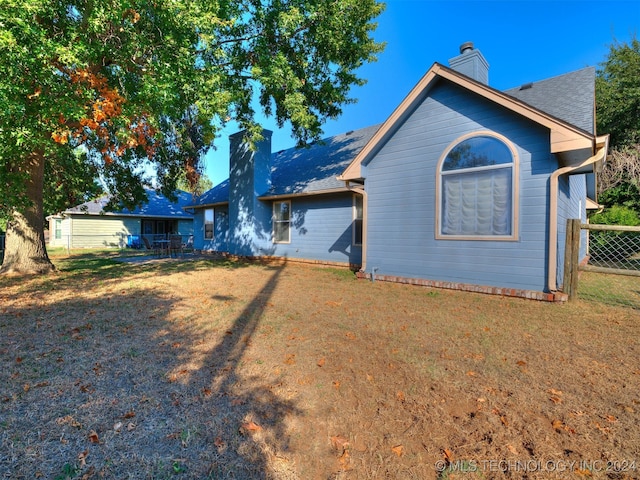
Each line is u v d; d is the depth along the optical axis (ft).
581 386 9.10
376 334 13.29
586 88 22.56
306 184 37.76
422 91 22.34
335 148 44.57
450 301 18.89
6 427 7.04
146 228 80.69
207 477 5.89
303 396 8.59
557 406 8.12
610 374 9.81
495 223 20.25
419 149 23.52
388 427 7.37
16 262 27.86
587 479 5.85
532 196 18.93
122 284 23.79
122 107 18.75
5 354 10.94
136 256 50.11
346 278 27.27
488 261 20.57
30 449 6.39
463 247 21.56
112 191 40.40
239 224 44.11
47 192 37.88
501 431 7.20
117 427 7.16
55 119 16.58
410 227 24.08
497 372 9.95
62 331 13.32
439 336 13.08
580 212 35.19
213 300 18.95
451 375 9.75
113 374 9.63
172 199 43.47
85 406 7.94
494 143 20.22
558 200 18.99
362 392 8.80
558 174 17.94
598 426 7.33
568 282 18.34
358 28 28.94
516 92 27.30
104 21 16.37
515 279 19.56
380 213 25.85
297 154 50.67
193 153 38.37
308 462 6.32
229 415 7.72
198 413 7.77
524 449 6.63
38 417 7.44
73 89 16.55
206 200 54.19
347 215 33.94
